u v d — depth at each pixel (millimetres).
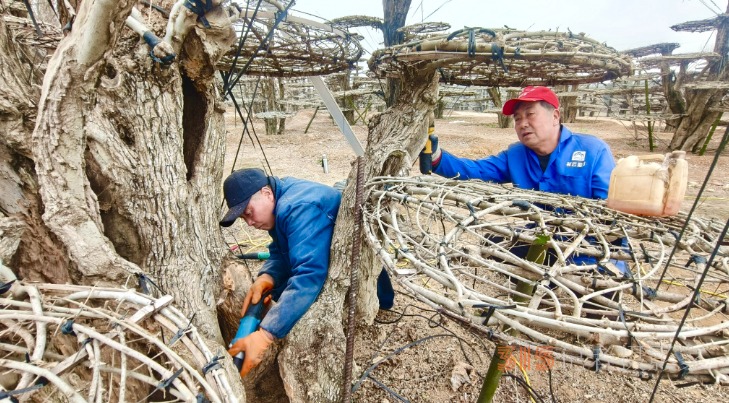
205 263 1706
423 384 2037
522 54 1398
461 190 1425
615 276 1070
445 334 2426
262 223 1942
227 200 1850
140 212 1449
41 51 1906
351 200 1783
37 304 1009
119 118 1342
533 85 2188
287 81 11164
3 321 983
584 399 1966
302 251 1750
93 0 950
